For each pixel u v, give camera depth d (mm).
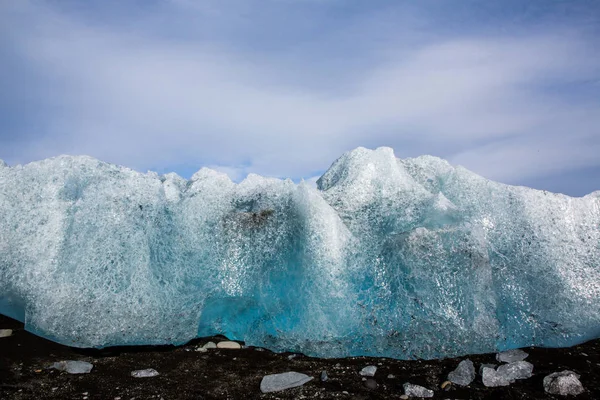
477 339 3729
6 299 4129
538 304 4055
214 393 2973
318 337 3832
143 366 3398
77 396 2883
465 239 3990
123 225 4176
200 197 4797
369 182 5039
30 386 2990
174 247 4406
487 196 4668
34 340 3732
